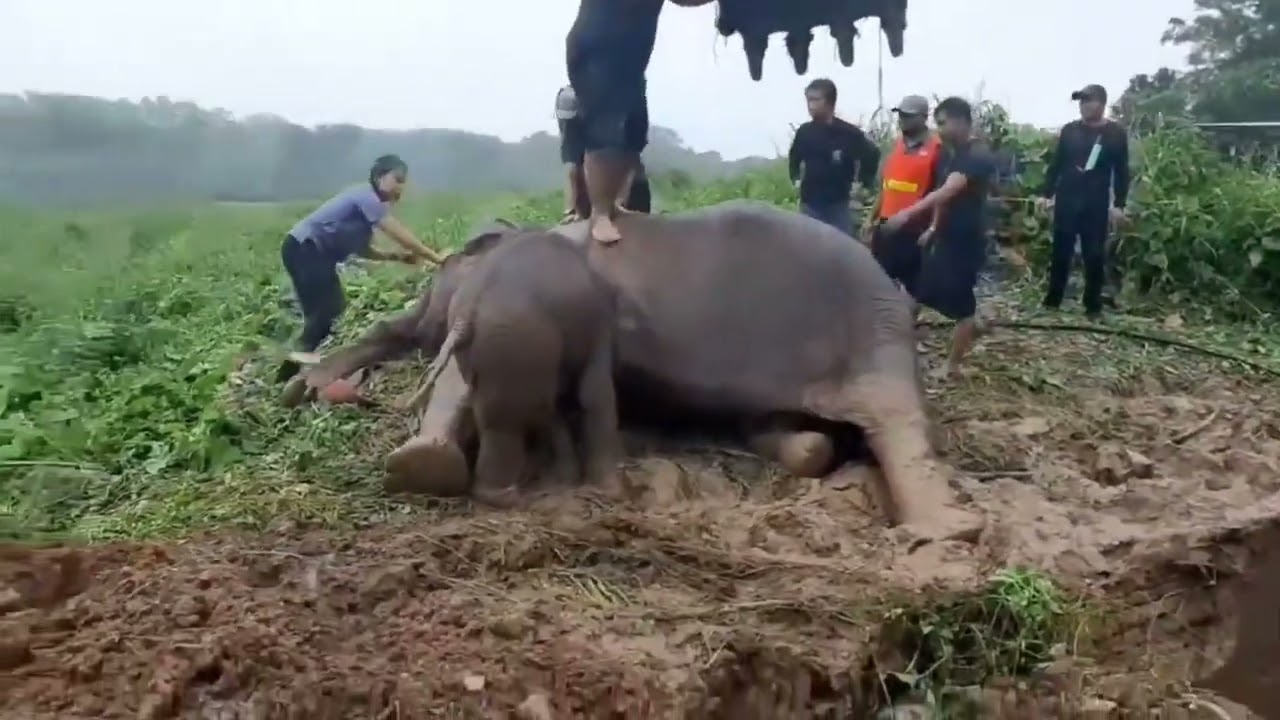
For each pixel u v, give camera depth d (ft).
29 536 18.37
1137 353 29.73
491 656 13.41
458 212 37.60
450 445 18.43
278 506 18.43
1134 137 40.75
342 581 15.03
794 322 20.03
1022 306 34.01
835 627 14.40
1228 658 15.88
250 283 37.42
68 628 14.33
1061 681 14.28
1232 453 21.12
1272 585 16.84
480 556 16.03
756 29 20.66
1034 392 25.63
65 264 37.11
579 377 19.22
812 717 13.51
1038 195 37.83
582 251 20.49
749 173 44.04
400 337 22.44
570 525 16.99
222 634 13.53
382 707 12.70
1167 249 36.73
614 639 13.89
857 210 35.12
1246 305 36.04
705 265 20.26
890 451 18.71
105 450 23.13
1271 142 48.19
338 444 21.71
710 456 20.31
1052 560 16.48
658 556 16.19
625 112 20.49
